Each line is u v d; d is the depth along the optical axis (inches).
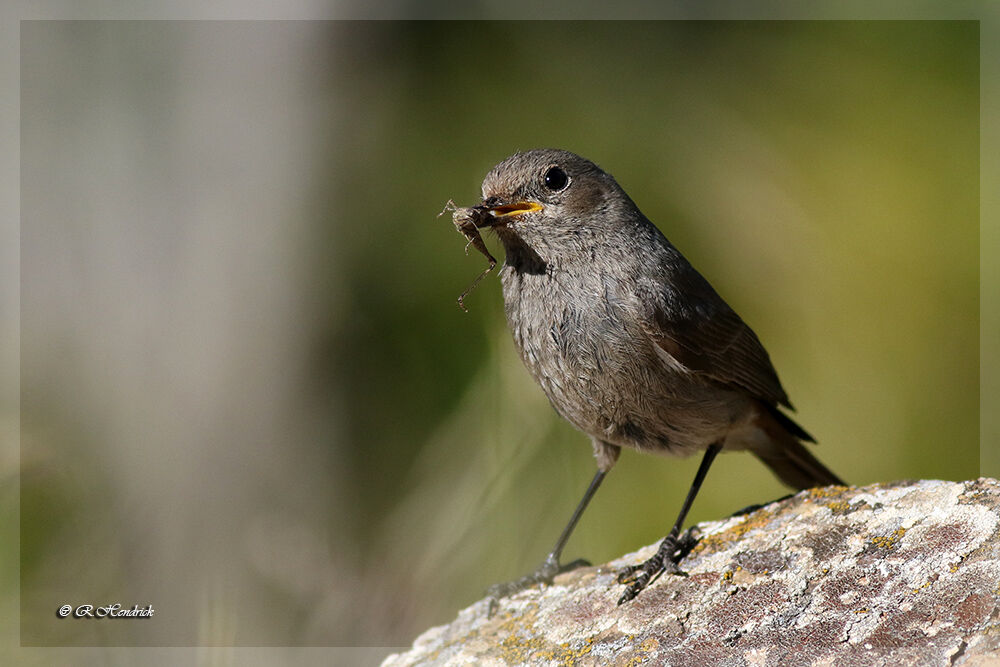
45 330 400.5
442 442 373.1
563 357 307.6
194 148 419.8
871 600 237.1
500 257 386.9
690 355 307.1
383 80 436.5
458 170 430.3
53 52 409.4
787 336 432.5
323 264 435.5
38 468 379.2
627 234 312.0
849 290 430.9
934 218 426.3
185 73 418.9
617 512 395.2
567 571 315.9
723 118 426.3
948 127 426.3
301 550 413.1
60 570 373.1
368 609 390.0
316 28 426.9
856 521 261.0
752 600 250.7
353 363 435.2
